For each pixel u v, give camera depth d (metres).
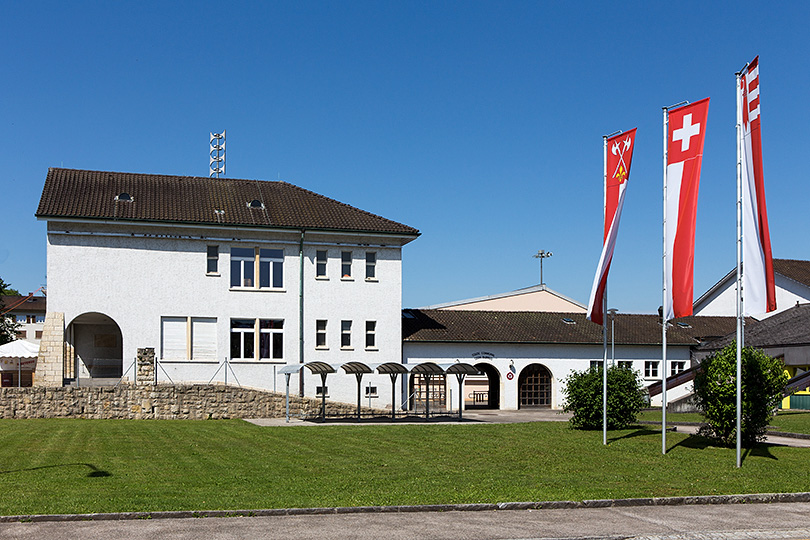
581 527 10.91
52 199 35.12
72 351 37.16
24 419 30.73
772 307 16.11
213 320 36.50
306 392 37.41
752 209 16.33
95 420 30.91
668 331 45.88
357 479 14.82
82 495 12.53
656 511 12.15
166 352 35.69
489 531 10.55
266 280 37.56
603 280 20.06
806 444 20.81
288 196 40.94
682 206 17.59
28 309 86.69
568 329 44.00
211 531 10.30
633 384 24.62
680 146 17.64
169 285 35.84
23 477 14.73
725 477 15.32
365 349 38.62
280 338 37.53
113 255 35.12
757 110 16.08
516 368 41.50
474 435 23.59
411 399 39.41
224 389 33.38
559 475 15.61
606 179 19.78
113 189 37.25
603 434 21.31
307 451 19.64
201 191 39.28
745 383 19.12
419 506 11.82
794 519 11.67
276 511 11.40
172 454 18.77
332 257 38.53
